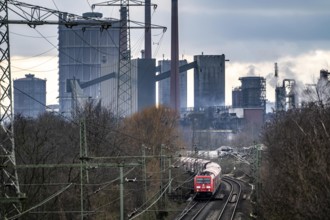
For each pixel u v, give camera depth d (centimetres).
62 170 17075
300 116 18962
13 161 10488
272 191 14425
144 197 17400
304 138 13212
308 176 11188
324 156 11306
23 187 13638
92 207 14925
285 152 14062
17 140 16475
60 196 14488
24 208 13125
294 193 12050
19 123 19750
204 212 19488
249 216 17800
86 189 13950
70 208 14500
